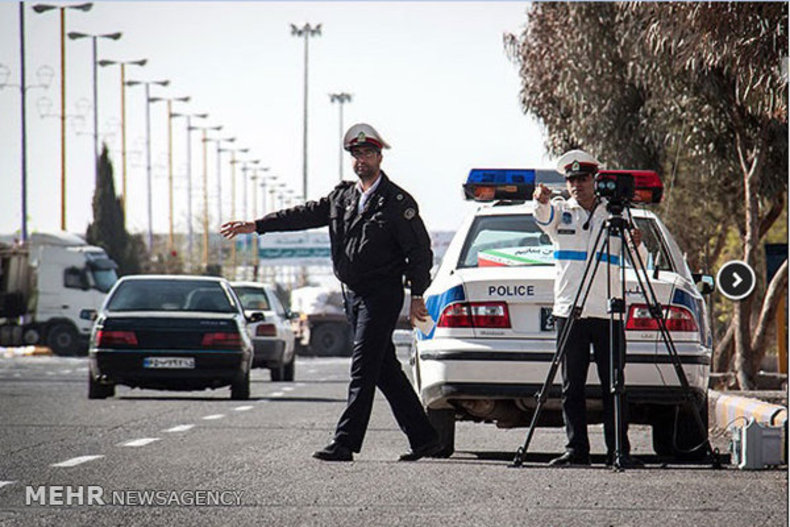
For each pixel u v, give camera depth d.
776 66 33.59
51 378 58.25
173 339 41.41
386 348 22.59
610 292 21.75
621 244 21.86
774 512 16.98
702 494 18.64
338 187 22.67
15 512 17.09
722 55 34.72
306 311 115.75
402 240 22.16
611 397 22.27
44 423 31.08
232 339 41.66
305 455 23.84
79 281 102.44
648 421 24.41
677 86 45.69
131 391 48.19
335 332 115.25
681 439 23.77
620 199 21.62
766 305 43.53
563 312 22.05
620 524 16.08
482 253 24.19
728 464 22.98
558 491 18.92
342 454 22.69
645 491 18.92
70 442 26.39
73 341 102.56
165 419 32.66
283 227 22.78
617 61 51.41
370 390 22.56
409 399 22.80
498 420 24.14
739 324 43.78
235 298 43.75
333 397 43.97
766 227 53.44
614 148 52.16
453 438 24.27
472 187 25.39
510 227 24.78
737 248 86.31
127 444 25.98
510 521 16.31
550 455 24.97
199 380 41.50
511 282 22.97
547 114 57.94
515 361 22.72
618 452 21.56
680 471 21.42
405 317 106.94
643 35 39.19
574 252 22.14
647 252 22.34
